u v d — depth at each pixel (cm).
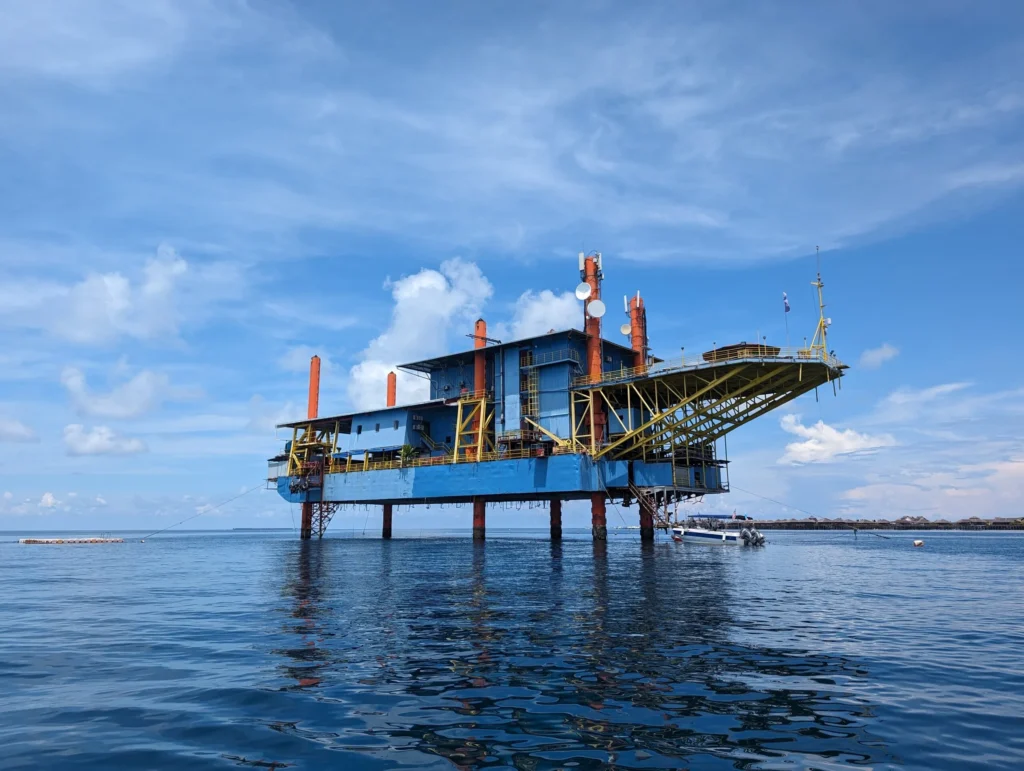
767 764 853
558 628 1838
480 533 7081
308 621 1981
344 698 1144
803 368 4841
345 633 1769
